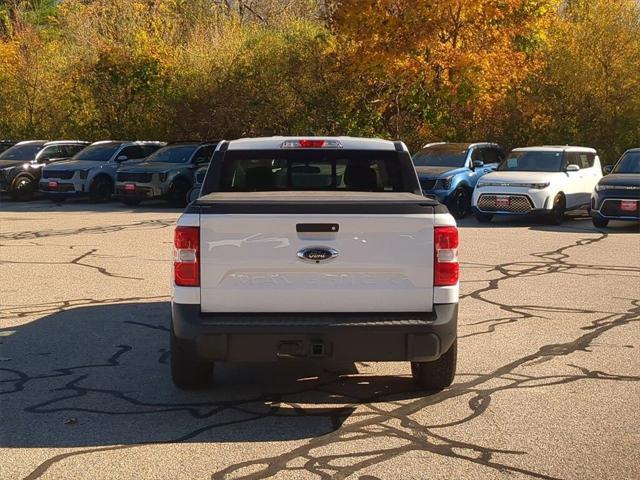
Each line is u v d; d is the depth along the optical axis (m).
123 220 19.34
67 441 5.26
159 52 31.73
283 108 28.75
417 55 25.16
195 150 24.08
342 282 5.59
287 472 4.72
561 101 26.22
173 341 6.11
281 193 6.74
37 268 12.17
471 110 26.09
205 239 5.54
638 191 17.11
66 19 45.94
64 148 27.27
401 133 27.39
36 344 7.80
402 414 5.80
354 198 5.92
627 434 5.34
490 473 4.70
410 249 5.59
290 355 5.57
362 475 4.67
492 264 12.64
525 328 8.45
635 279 11.35
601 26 25.80
